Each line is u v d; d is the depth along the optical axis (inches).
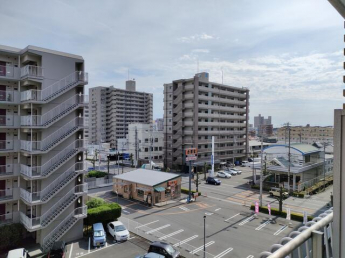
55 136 761.6
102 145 3154.5
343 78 100.5
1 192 751.7
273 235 823.7
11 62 788.0
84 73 821.2
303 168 1398.9
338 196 97.0
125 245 748.6
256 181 1642.5
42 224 705.6
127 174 1441.9
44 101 730.2
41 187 745.0
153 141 2640.3
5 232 692.7
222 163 2308.1
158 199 1198.3
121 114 3683.6
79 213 800.9
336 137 97.7
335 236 97.9
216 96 2425.0
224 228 883.4
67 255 683.4
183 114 2278.5
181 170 2192.4
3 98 757.9
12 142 775.1
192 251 708.7
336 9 98.9
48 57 762.8
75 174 789.9
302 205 1149.1
